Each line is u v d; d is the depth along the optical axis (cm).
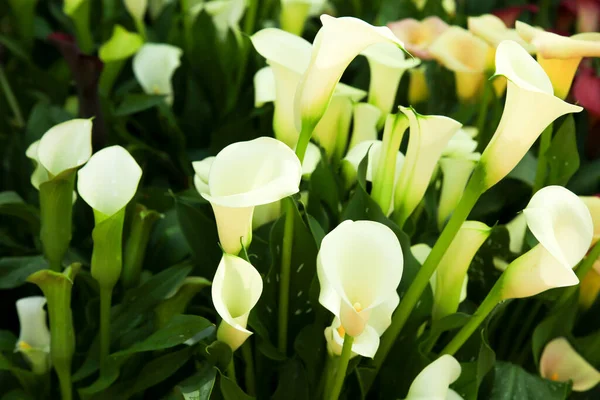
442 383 97
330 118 115
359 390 107
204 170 108
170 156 142
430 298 106
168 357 106
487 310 100
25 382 110
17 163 132
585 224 93
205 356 105
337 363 101
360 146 113
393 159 103
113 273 102
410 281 105
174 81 146
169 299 108
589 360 115
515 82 89
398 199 104
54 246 105
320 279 95
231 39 142
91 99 121
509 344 120
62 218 104
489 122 132
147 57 137
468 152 112
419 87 138
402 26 130
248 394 107
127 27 162
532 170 125
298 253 106
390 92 122
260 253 108
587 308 118
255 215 111
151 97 135
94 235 99
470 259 101
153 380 105
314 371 107
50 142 102
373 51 119
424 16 152
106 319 104
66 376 105
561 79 109
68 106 144
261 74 117
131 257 111
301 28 140
